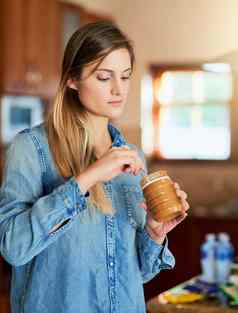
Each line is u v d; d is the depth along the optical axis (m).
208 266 2.65
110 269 1.43
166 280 4.72
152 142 6.77
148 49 6.66
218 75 6.58
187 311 2.17
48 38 4.70
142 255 1.52
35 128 1.47
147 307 2.23
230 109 6.55
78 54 1.40
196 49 6.55
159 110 6.78
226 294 2.34
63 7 4.93
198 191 6.59
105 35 1.39
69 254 1.39
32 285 1.40
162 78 6.72
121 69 1.40
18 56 4.33
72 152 1.43
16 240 1.30
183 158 6.68
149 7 6.61
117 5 6.60
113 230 1.44
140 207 1.50
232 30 6.42
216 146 6.60
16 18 4.30
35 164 1.41
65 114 1.45
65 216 1.30
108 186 1.48
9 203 1.37
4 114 4.18
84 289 1.40
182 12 6.55
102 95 1.40
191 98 6.68
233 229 4.65
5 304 3.90
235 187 6.48
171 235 4.75
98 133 1.50
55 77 4.83
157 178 1.42
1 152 4.13
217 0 6.45
